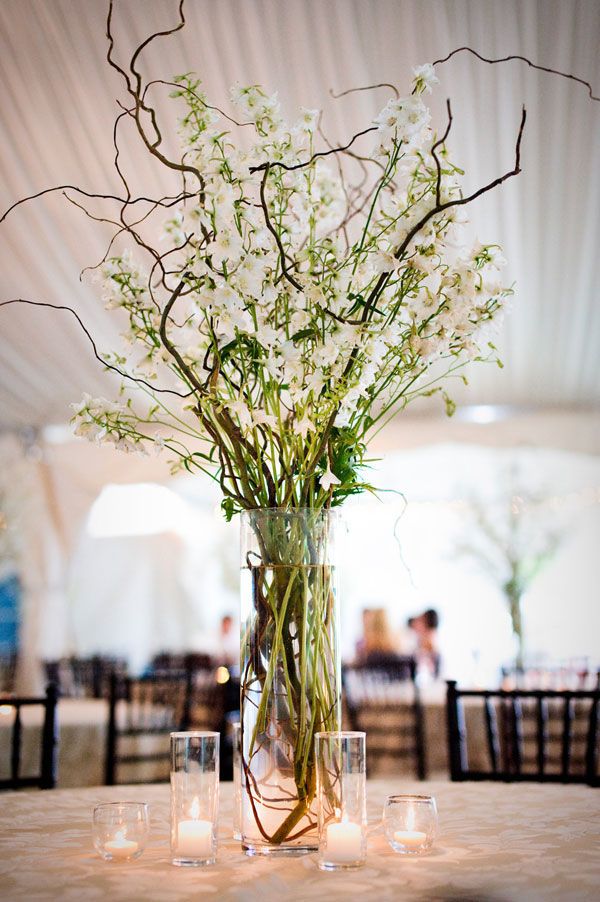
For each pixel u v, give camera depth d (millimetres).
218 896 957
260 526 1244
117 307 1325
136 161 3816
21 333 5723
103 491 8352
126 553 8391
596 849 1195
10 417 7363
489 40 3188
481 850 1194
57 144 3816
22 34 3244
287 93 3453
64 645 7660
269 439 1291
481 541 7645
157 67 3340
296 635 1214
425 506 7551
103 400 1295
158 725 4102
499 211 4301
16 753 2066
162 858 1168
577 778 2090
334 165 3662
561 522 7555
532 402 7004
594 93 3451
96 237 4398
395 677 4496
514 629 7320
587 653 7863
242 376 1283
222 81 3383
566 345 5871
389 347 1264
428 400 6773
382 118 1265
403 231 1235
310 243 1359
